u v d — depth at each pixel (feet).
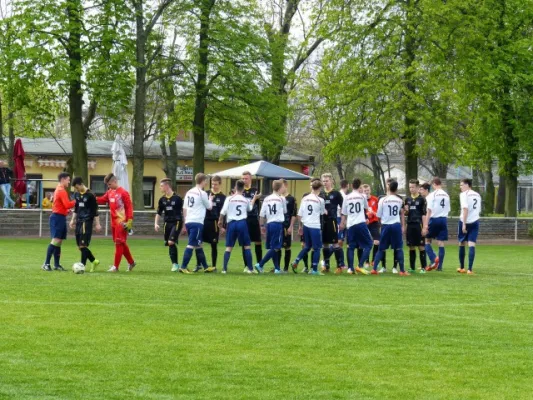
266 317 60.03
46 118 203.72
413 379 42.37
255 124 206.28
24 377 41.04
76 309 61.87
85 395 38.06
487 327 57.72
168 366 43.98
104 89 182.91
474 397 39.22
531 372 44.29
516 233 209.15
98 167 272.51
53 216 92.53
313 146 334.44
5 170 184.96
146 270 97.09
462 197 102.01
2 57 180.75
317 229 97.55
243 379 41.57
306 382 41.29
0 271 89.97
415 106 194.29
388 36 195.72
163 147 263.29
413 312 64.08
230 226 95.71
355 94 195.42
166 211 96.37
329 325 57.16
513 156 221.05
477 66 197.57
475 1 203.92
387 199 99.19
